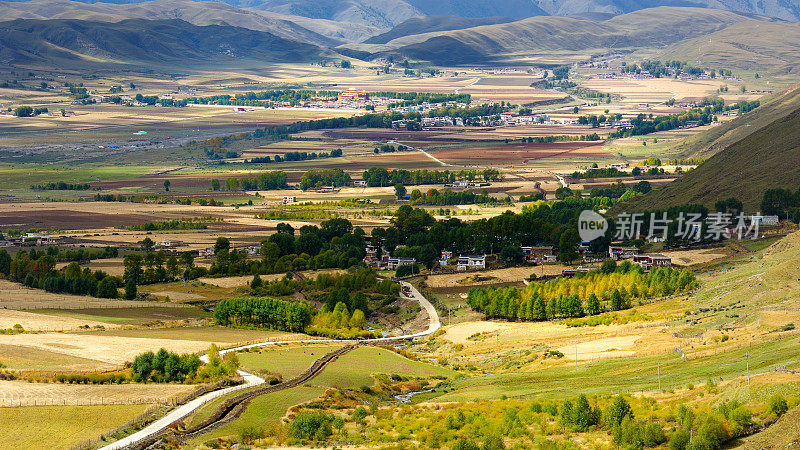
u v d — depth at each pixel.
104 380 157.88
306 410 146.38
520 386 157.88
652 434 111.88
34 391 146.38
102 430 128.88
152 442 124.81
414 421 137.75
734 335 166.12
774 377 118.44
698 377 136.38
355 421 141.62
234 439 129.62
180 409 142.00
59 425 130.12
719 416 109.12
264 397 152.75
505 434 124.88
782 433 104.00
